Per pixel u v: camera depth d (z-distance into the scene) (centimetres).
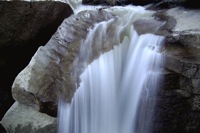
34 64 473
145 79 460
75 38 505
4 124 476
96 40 506
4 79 574
